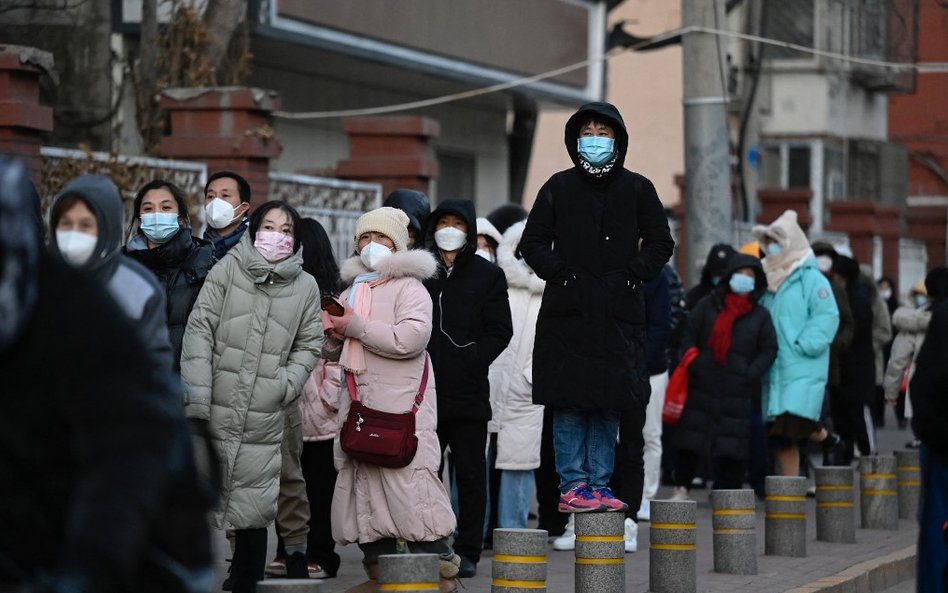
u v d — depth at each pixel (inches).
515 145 2613.2
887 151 3988.7
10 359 365.1
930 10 3208.7
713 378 1273.4
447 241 945.5
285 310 804.0
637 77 3595.0
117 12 1734.7
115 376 367.2
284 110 2055.9
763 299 1316.4
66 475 374.6
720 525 1013.8
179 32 1689.2
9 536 377.1
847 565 1063.6
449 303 945.5
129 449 362.0
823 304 1294.3
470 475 951.0
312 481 959.6
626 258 864.9
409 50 2049.7
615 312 855.7
